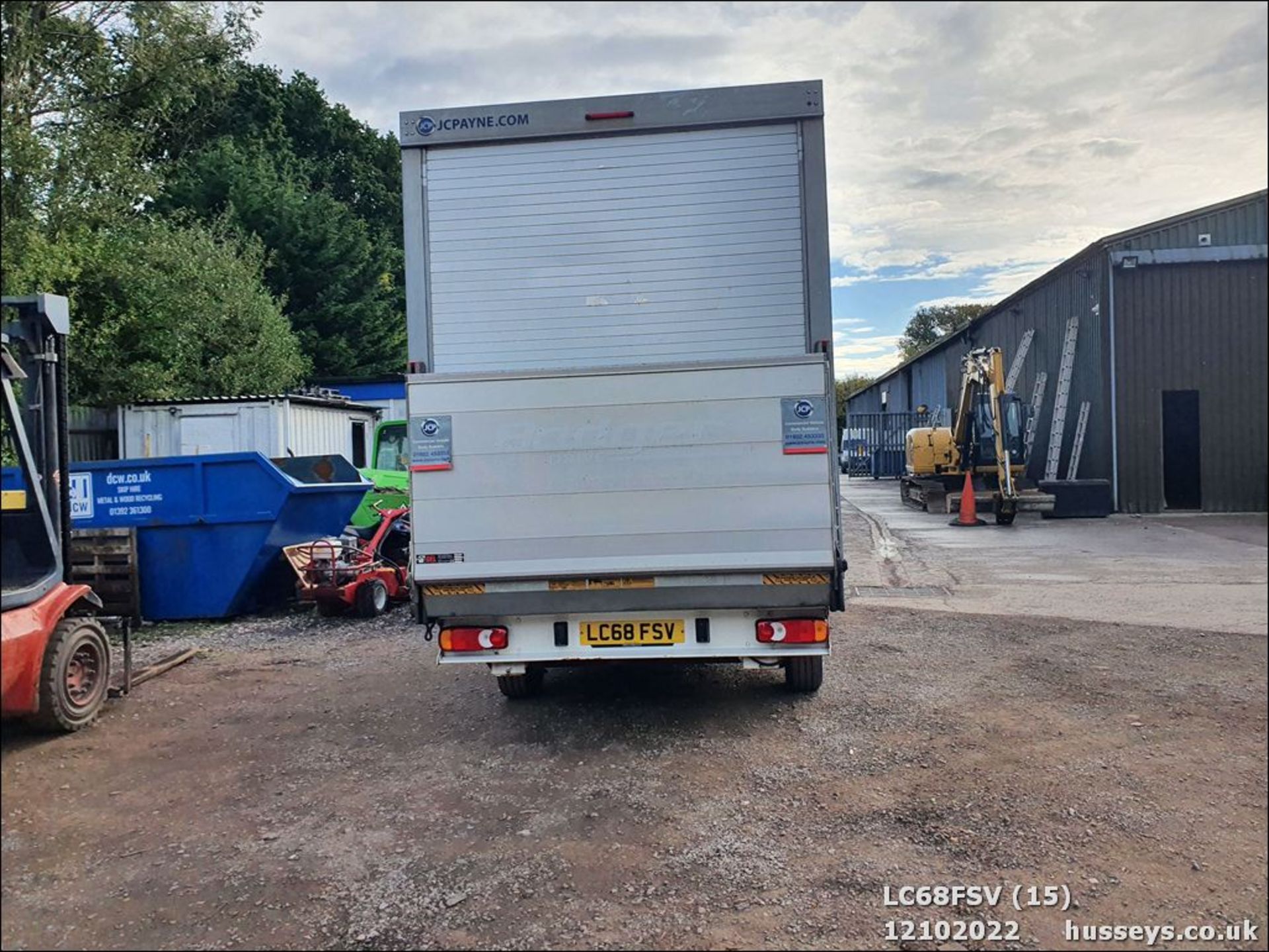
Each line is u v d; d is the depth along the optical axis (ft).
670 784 15.05
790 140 17.65
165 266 55.77
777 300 17.69
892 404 131.03
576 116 17.74
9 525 18.31
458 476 16.55
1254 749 16.30
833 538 16.20
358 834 13.46
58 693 17.83
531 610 16.81
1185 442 27.27
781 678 21.42
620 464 16.34
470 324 18.10
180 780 15.72
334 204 95.61
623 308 17.90
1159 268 55.01
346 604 30.66
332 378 73.20
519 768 15.94
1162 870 12.07
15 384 19.17
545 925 10.94
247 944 10.65
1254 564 37.45
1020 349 72.43
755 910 11.20
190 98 52.29
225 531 30.22
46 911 11.43
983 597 31.24
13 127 39.70
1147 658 22.53
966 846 12.75
